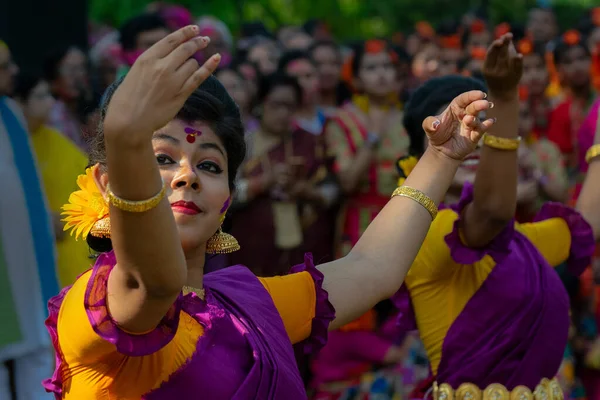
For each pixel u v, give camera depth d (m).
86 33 6.99
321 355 5.73
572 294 5.92
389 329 5.60
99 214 2.12
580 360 5.91
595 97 7.50
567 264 3.57
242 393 2.09
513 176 3.00
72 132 6.54
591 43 7.82
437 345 3.30
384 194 6.24
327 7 12.73
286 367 2.21
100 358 2.00
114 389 2.03
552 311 3.27
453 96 3.43
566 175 7.24
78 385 2.04
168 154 2.14
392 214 2.54
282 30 9.01
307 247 6.16
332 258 6.28
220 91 2.28
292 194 6.05
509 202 3.02
